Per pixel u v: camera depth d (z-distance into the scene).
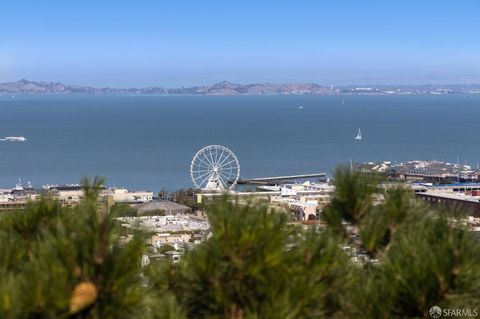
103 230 10.13
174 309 10.55
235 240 10.82
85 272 9.78
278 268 10.82
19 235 12.48
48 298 9.38
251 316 10.34
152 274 12.73
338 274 11.77
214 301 10.89
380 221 13.06
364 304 11.43
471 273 10.84
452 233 11.90
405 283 11.03
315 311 10.95
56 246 9.91
